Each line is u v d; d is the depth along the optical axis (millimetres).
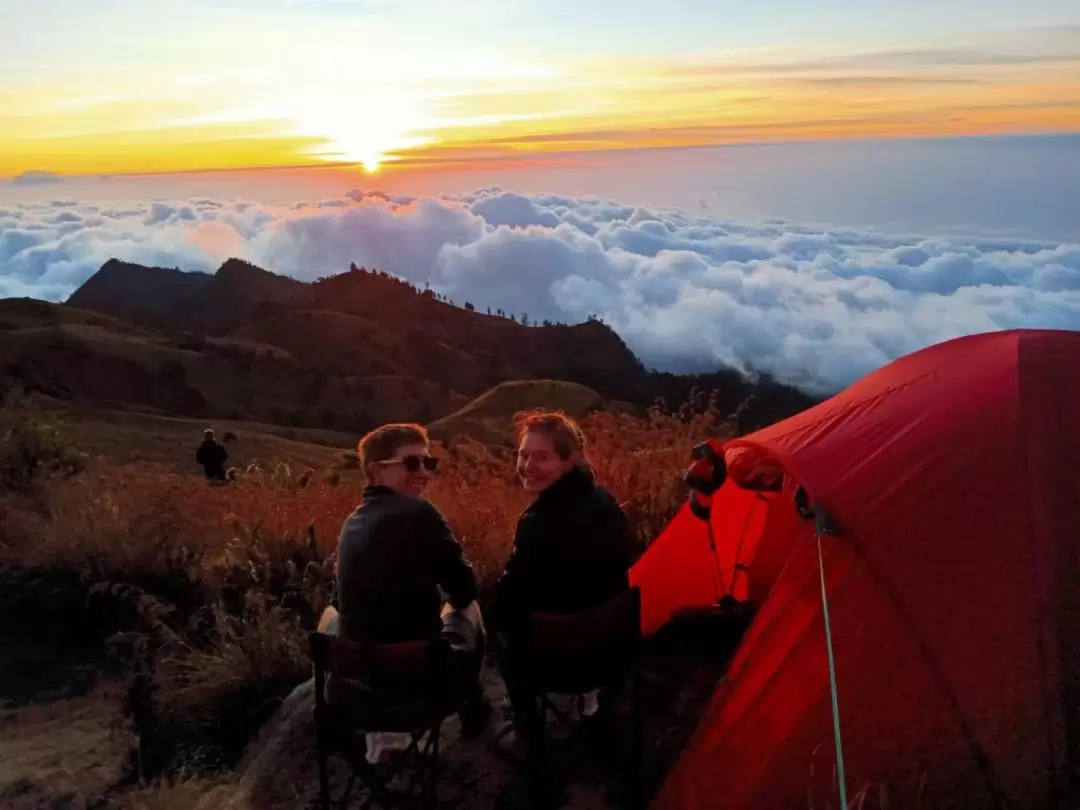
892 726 3100
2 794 4121
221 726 4602
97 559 6359
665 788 3508
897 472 3531
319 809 3488
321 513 7023
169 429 53750
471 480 7750
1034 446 3428
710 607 4816
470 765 3684
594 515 3561
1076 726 2873
